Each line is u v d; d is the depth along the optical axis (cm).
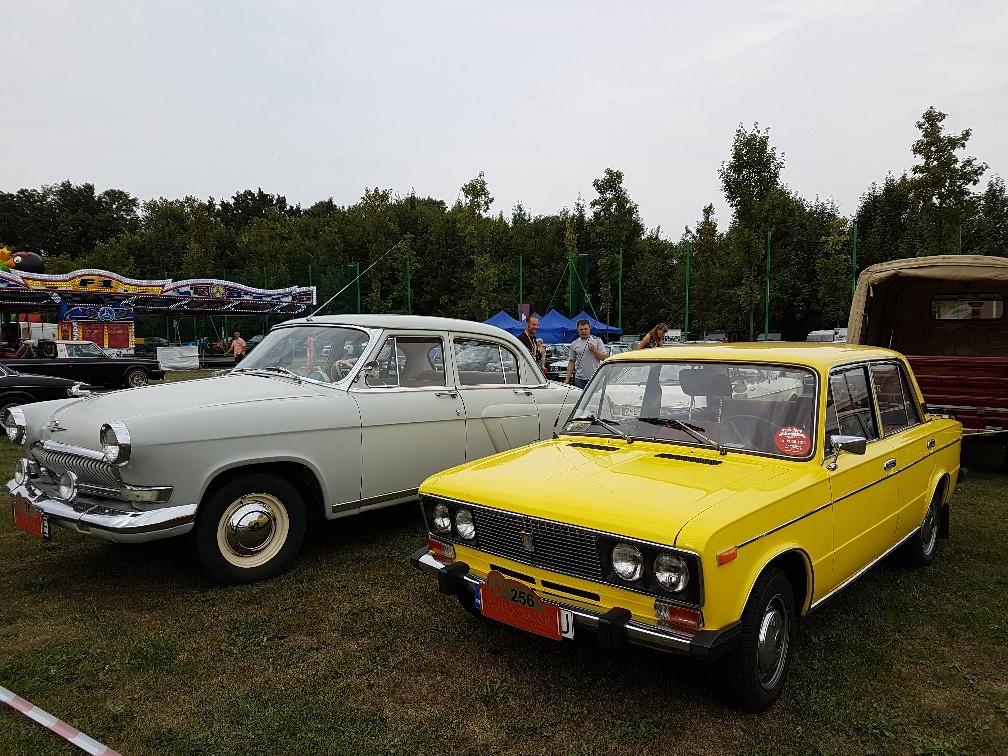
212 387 511
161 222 6675
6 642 391
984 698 332
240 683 348
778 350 408
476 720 315
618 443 403
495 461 402
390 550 547
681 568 280
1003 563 515
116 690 341
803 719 314
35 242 9162
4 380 1124
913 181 2245
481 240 4466
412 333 573
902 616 421
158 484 427
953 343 966
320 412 500
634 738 299
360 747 294
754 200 2508
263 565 483
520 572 342
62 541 571
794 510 325
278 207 10819
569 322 2839
